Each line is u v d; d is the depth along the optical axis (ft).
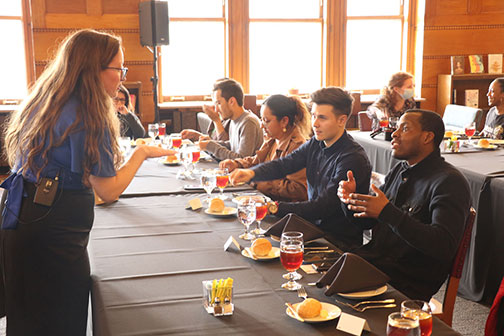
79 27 20.97
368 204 5.74
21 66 21.62
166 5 20.22
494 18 23.45
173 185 9.22
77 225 5.40
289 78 24.14
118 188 5.64
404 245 6.44
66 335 5.39
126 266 5.52
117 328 4.19
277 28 23.62
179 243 6.23
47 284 5.27
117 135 5.60
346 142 7.73
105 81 5.47
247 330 4.16
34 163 5.25
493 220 9.85
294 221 6.23
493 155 12.79
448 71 23.72
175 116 22.22
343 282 4.67
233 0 22.99
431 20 23.35
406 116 6.49
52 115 5.16
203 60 23.40
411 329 3.65
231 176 8.57
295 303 4.63
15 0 21.17
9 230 5.25
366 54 24.36
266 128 9.57
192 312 4.47
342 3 23.67
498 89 15.56
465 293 10.28
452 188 6.07
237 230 6.72
